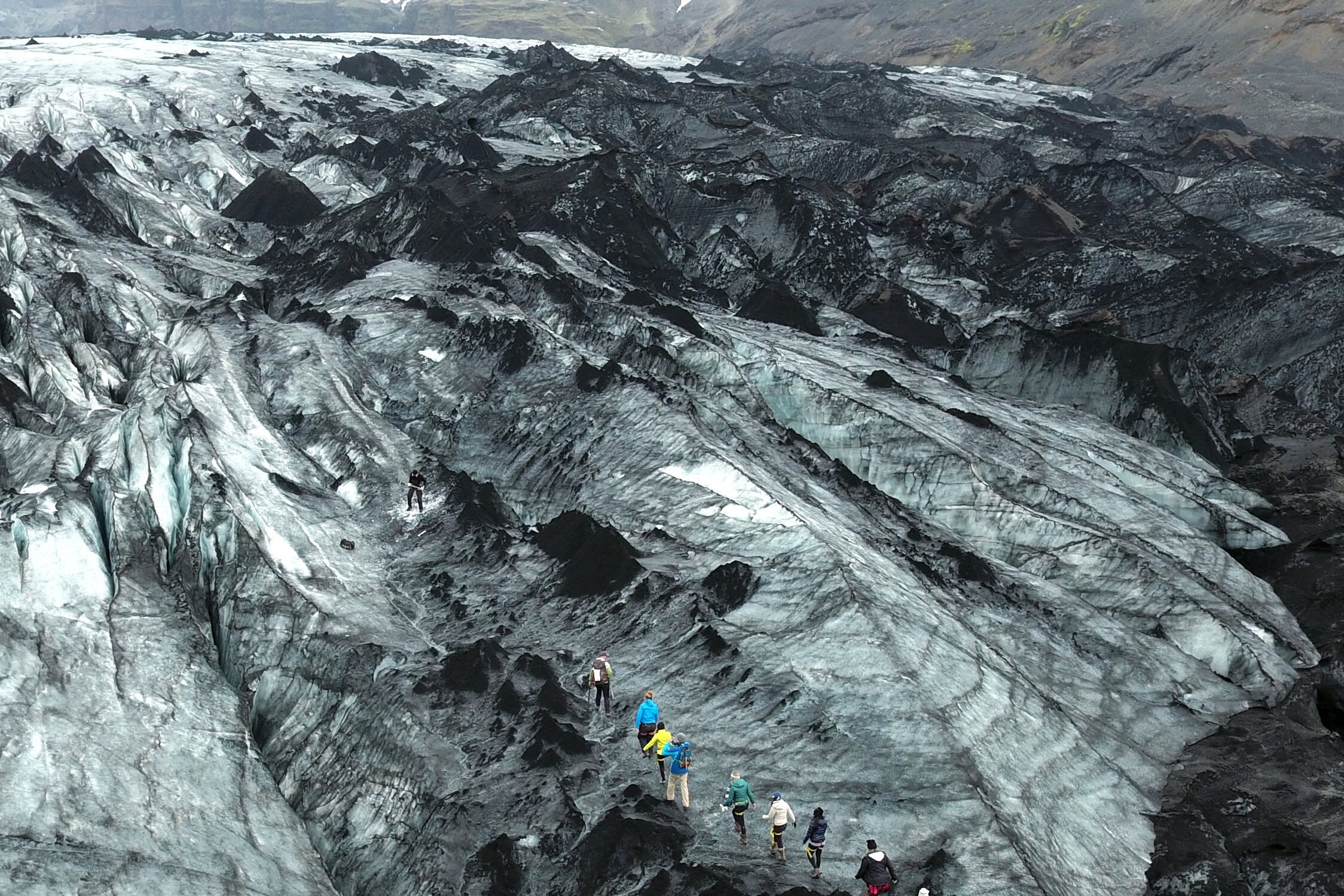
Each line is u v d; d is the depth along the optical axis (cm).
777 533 3625
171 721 3061
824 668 3056
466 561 3756
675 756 2609
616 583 3478
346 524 3953
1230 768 3145
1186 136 13188
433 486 4103
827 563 3431
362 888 2712
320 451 4350
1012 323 6184
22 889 2417
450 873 2577
